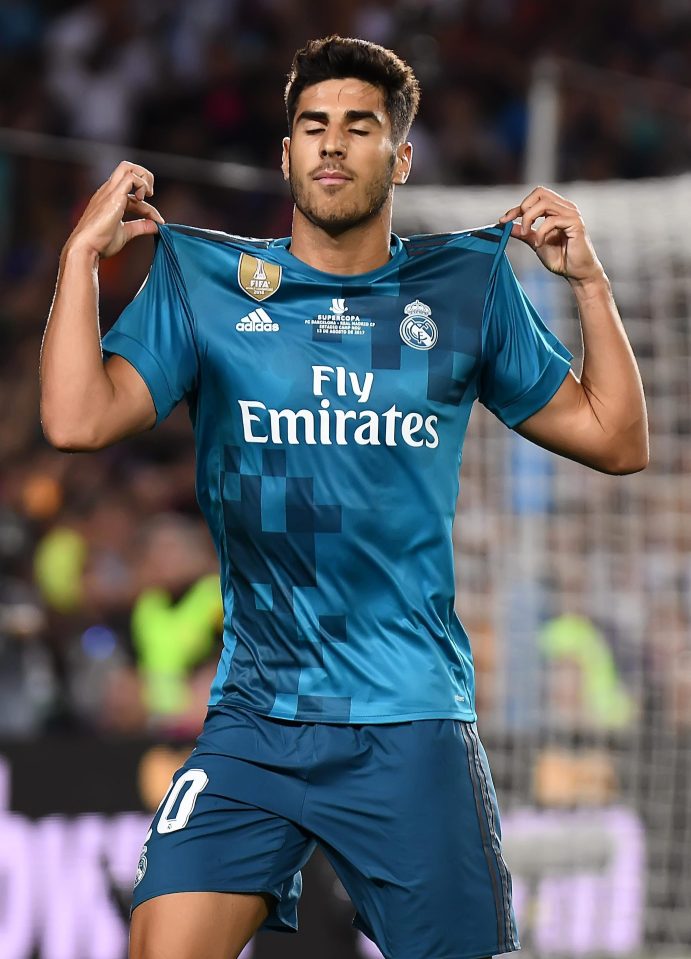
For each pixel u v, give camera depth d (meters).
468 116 36.22
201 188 32.75
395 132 10.15
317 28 36.84
